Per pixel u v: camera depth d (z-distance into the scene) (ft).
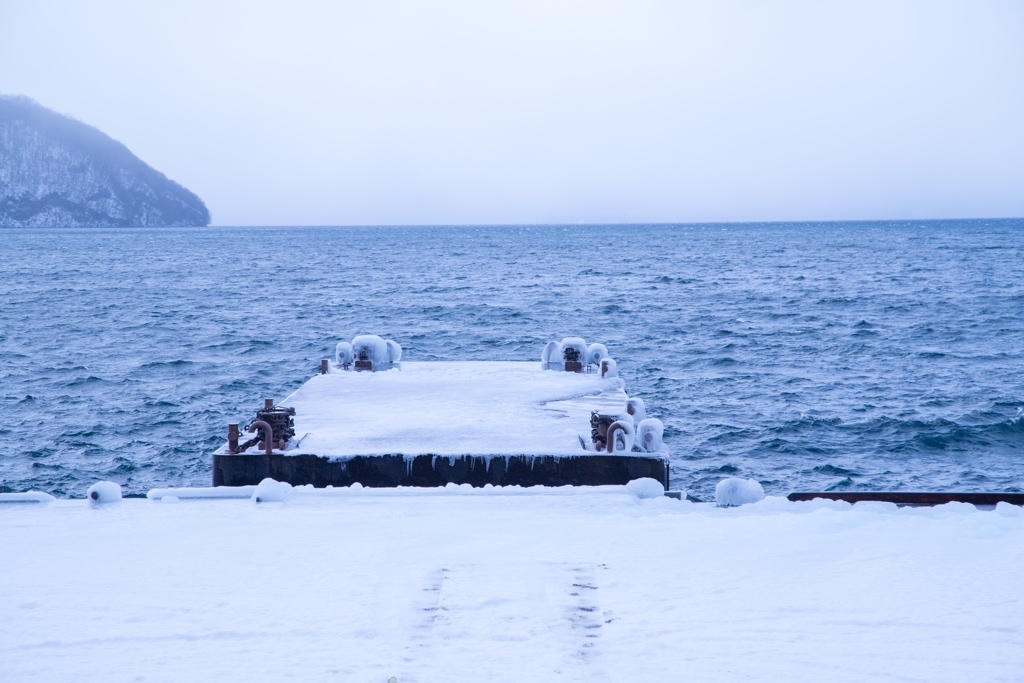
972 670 18.74
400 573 25.30
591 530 29.84
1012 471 70.95
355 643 20.39
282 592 23.88
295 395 55.16
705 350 136.67
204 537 29.48
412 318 184.03
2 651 20.22
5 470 68.85
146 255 464.65
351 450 40.42
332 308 203.00
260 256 460.96
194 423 85.20
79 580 25.09
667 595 23.29
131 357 128.98
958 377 112.06
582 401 53.72
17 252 492.54
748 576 24.72
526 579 24.62
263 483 35.17
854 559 26.21
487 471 39.83
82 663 19.53
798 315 186.29
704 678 18.42
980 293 231.50
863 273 309.83
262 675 18.76
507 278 298.15
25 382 107.55
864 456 75.00
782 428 83.10
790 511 32.96
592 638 20.54
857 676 18.48
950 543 27.91
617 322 175.63
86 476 67.46
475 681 18.37
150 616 22.27
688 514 32.24
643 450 40.70
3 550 28.12
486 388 57.62
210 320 177.88
